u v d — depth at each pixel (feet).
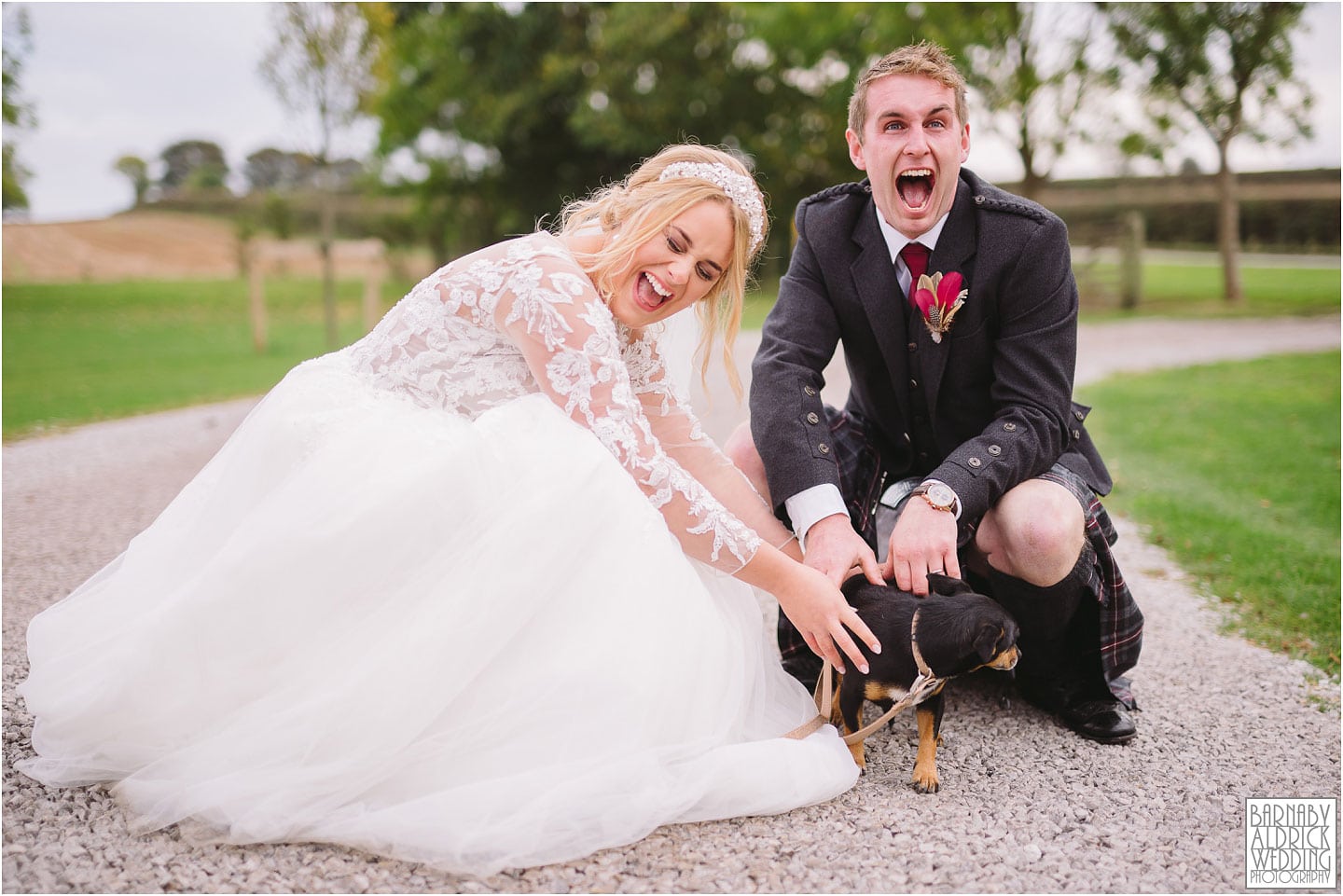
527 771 7.07
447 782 7.12
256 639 7.28
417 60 80.59
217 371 39.40
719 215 8.19
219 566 7.31
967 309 9.31
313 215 103.30
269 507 7.49
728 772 7.45
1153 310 61.82
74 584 13.70
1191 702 10.28
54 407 30.12
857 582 8.66
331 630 7.30
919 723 8.33
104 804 7.49
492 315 8.27
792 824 7.55
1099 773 8.63
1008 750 9.07
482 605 7.11
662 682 7.47
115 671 7.55
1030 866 7.06
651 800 7.11
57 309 62.49
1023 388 9.18
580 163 88.94
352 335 54.39
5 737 8.70
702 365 9.32
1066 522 8.71
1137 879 6.96
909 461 10.27
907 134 8.79
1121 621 9.34
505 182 89.97
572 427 7.89
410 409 8.21
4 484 20.34
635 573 7.54
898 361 9.68
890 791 8.19
